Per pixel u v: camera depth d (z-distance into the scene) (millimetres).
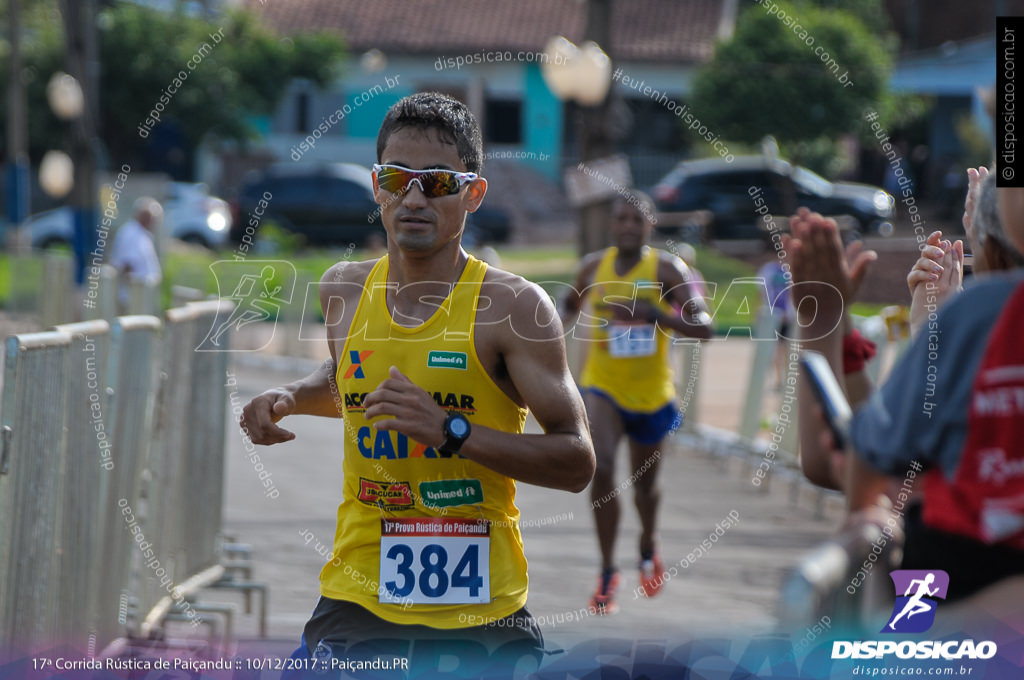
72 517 14133
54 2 104750
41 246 89375
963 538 8266
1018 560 8172
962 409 8141
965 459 8195
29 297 38844
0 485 12062
